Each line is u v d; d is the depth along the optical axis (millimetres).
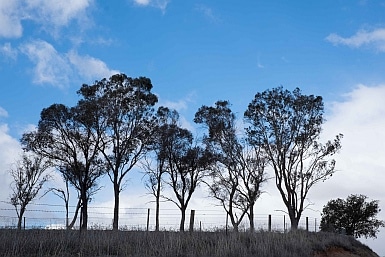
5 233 23891
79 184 54188
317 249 31750
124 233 27906
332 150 56031
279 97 57375
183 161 58094
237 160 58594
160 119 59469
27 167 54438
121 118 56906
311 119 56594
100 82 56781
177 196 58344
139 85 57438
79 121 54406
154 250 22891
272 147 56500
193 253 23094
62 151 55062
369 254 36469
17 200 53438
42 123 54062
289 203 54062
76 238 24266
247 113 58562
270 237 29281
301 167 55344
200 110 60500
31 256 20047
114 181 55000
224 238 26578
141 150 58031
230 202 57812
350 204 64000
